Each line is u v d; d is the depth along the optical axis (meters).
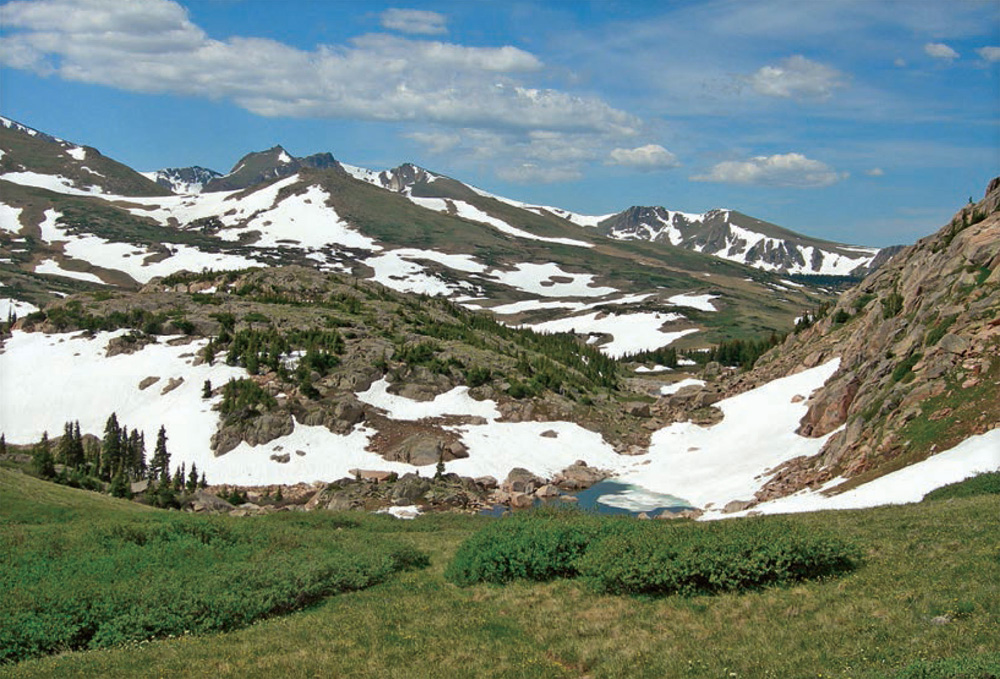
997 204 75.25
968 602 17.25
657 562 22.20
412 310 162.25
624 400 138.75
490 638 19.88
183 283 166.38
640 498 80.75
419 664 18.33
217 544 32.59
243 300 146.00
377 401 110.69
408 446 97.06
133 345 121.62
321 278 171.75
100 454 89.25
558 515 32.25
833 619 18.11
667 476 88.94
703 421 105.31
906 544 23.22
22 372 114.81
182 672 18.50
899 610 17.89
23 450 93.38
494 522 30.62
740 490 70.00
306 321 133.88
